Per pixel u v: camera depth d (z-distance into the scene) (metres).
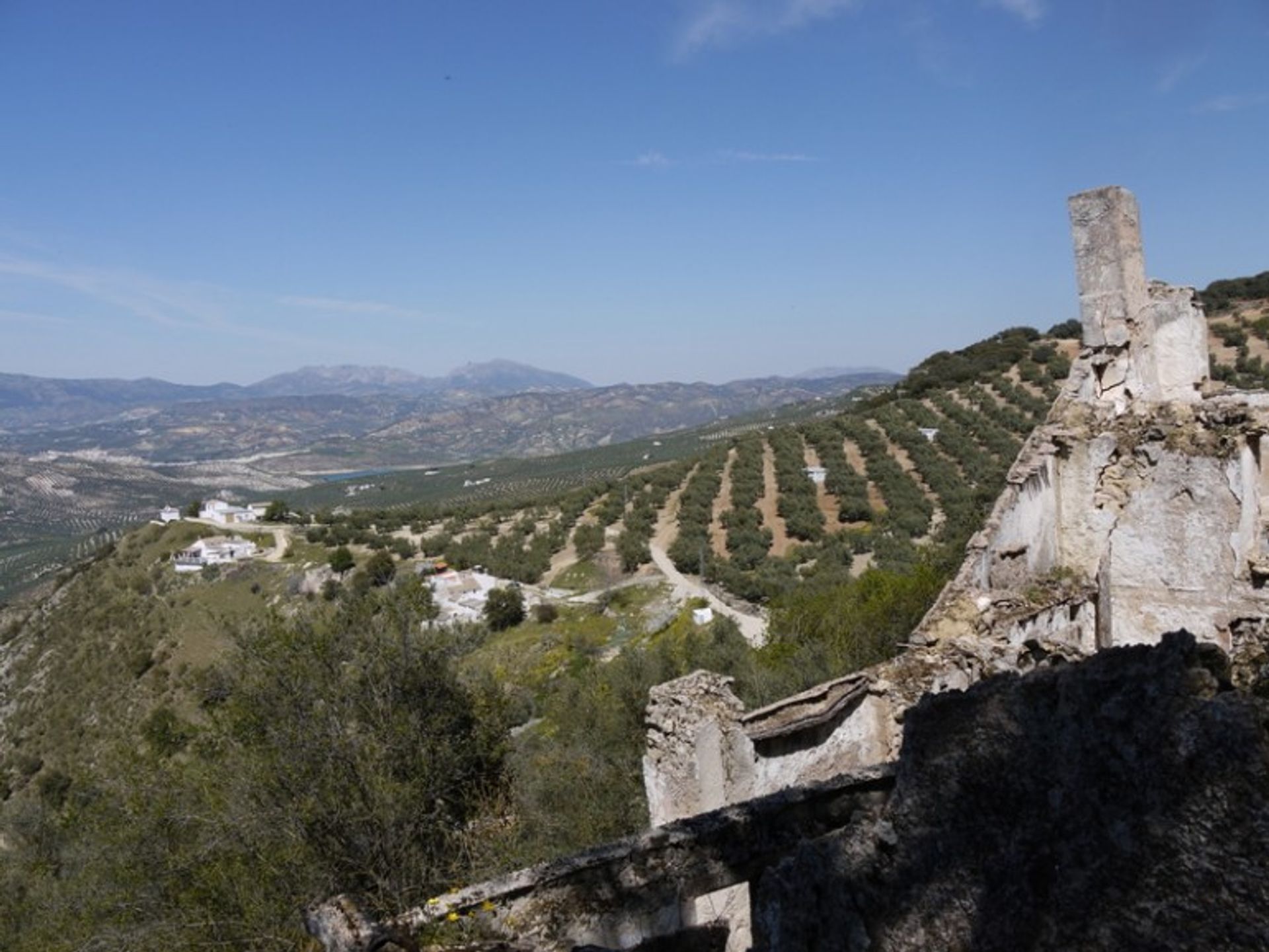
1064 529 13.36
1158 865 3.17
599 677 29.69
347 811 13.27
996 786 3.69
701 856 6.17
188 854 13.22
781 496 64.69
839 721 11.11
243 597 70.06
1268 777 3.06
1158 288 14.09
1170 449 12.59
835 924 3.89
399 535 92.25
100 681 59.06
